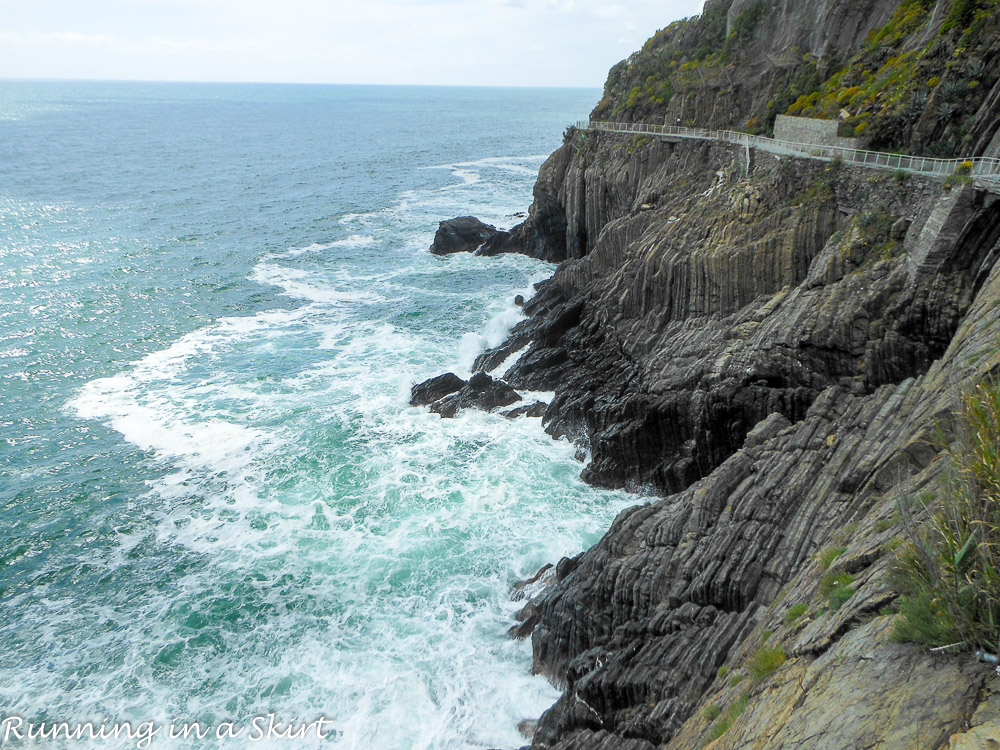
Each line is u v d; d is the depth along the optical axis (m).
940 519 9.40
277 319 57.00
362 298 61.94
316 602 27.05
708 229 36.53
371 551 29.67
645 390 33.31
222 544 30.48
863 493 17.55
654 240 39.94
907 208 27.44
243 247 79.12
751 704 11.41
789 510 19.95
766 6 54.75
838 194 31.97
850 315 26.05
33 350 49.91
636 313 39.62
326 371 47.03
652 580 21.47
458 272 69.00
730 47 57.06
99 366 47.81
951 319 23.77
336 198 109.75
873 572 11.67
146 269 69.56
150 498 33.72
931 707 7.57
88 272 67.69
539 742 20.28
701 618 19.14
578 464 35.41
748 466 23.23
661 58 66.81
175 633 25.88
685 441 31.36
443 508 32.22
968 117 29.70
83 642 25.53
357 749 21.08
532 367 43.44
